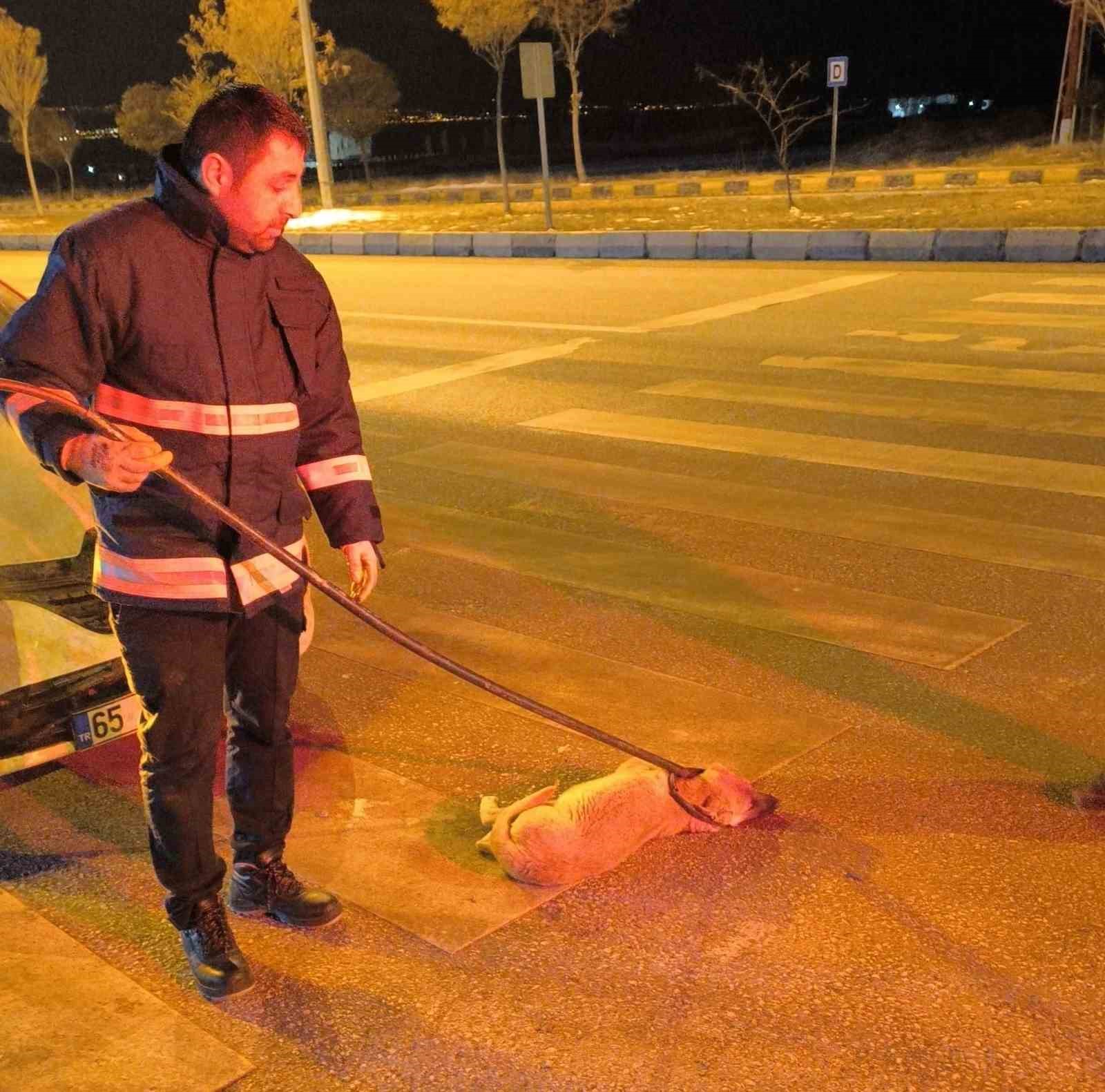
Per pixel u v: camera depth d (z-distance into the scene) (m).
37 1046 2.72
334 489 2.93
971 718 4.02
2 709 3.35
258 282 2.62
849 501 6.19
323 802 3.68
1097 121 28.33
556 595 5.23
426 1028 2.73
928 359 9.14
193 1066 2.65
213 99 2.49
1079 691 4.18
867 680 4.32
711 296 12.65
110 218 2.50
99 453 2.36
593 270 15.45
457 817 3.57
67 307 2.46
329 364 2.82
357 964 2.96
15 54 34.28
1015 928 2.99
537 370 9.65
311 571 2.65
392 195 29.16
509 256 17.89
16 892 3.32
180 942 3.09
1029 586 5.06
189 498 2.62
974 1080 2.52
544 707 3.02
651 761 3.25
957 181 21.80
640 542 5.80
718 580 5.29
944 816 3.47
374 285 15.45
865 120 42.66
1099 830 3.38
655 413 8.12
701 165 34.09
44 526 3.62
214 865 2.88
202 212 2.48
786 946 2.95
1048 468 6.53
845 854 3.31
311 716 4.23
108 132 60.66
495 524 6.16
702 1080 2.55
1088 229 13.45
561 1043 2.67
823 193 21.78
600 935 3.02
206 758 2.79
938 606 4.91
